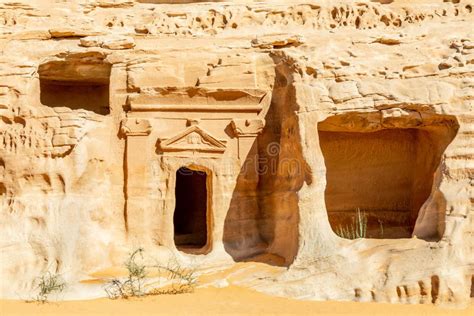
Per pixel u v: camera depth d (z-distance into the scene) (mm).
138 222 21297
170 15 22859
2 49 21688
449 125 20219
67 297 18344
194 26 22750
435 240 18906
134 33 22297
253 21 22891
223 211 21656
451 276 17953
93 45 21828
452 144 19703
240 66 22031
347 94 20219
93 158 21000
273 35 22359
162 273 20375
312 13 23000
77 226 20312
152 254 21109
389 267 18469
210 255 21250
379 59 21047
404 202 22422
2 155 20766
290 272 19219
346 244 19438
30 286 19156
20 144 20781
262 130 22047
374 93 20188
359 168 22406
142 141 21594
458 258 18297
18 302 18031
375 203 22438
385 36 21859
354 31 22453
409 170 22453
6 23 22188
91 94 24156
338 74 20531
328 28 22750
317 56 21062
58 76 23047
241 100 22047
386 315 16578
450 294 17797
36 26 22172
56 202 20562
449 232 18656
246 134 21953
